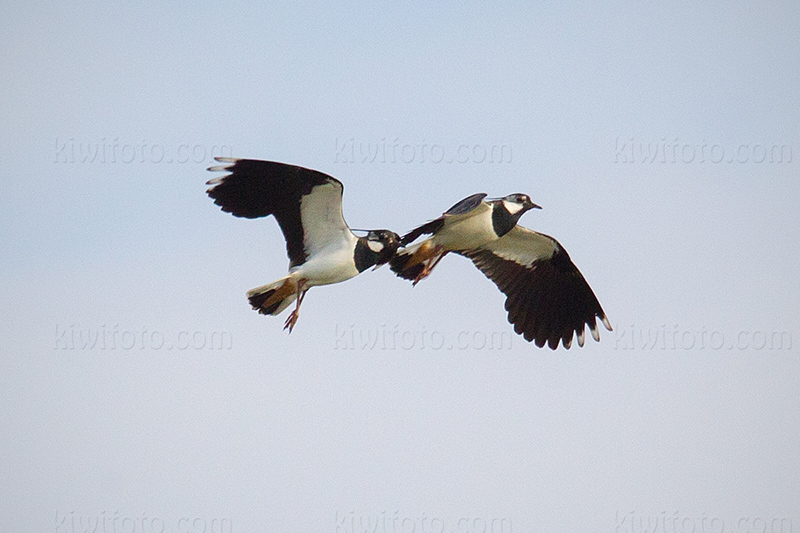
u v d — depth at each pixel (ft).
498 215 55.42
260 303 49.11
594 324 57.93
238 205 46.88
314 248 49.08
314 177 46.34
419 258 56.59
